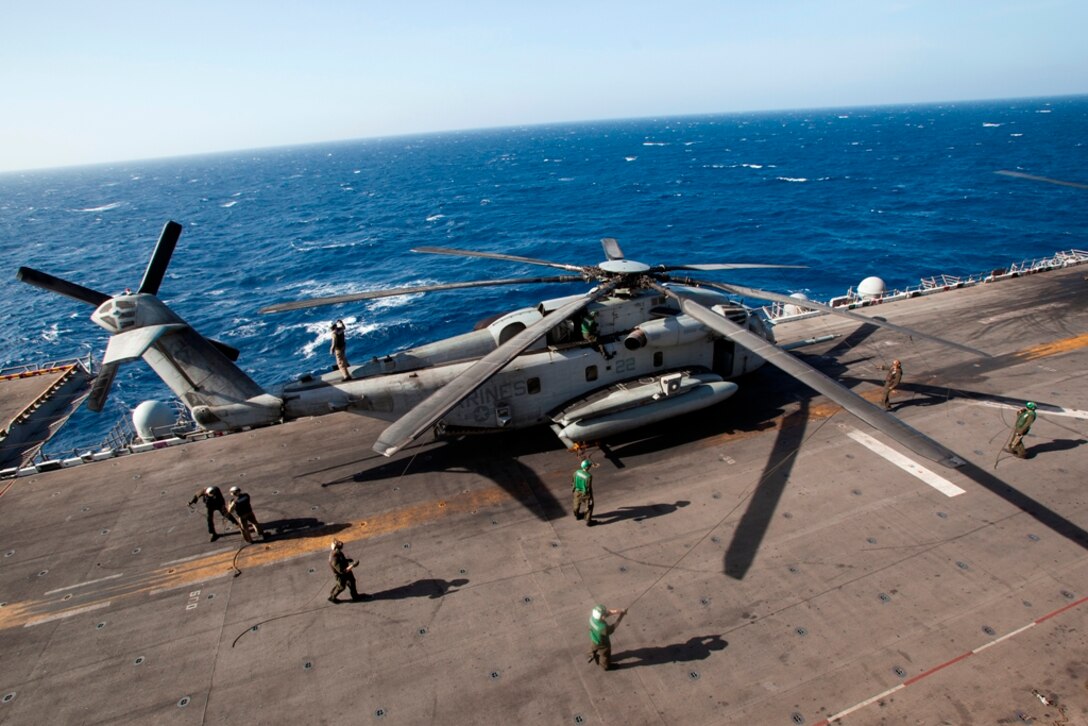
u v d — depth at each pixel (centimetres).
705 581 1326
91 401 1302
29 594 1384
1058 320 2742
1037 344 2509
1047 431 1862
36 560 1495
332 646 1204
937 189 10194
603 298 1936
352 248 8256
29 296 6825
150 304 1609
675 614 1240
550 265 2067
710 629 1198
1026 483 1616
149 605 1335
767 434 1934
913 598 1253
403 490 1722
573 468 1800
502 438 1997
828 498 1595
